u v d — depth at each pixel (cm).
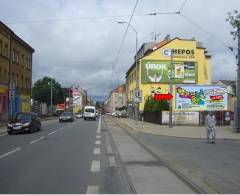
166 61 7319
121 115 10256
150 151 1927
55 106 12219
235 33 3578
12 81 5953
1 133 3328
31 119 3328
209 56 7894
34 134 3156
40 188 1012
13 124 3212
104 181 1111
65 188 1013
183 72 7338
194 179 1134
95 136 2925
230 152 1939
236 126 3588
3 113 5447
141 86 7300
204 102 5209
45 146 2128
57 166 1392
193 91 5228
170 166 1401
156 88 7294
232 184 1063
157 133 3409
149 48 8362
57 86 11412
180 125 4959
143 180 1131
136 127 4362
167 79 7306
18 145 2183
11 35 5834
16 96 6131
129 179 1141
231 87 8738
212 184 1059
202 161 1566
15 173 1240
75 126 4625
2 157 1644
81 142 2394
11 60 5872
